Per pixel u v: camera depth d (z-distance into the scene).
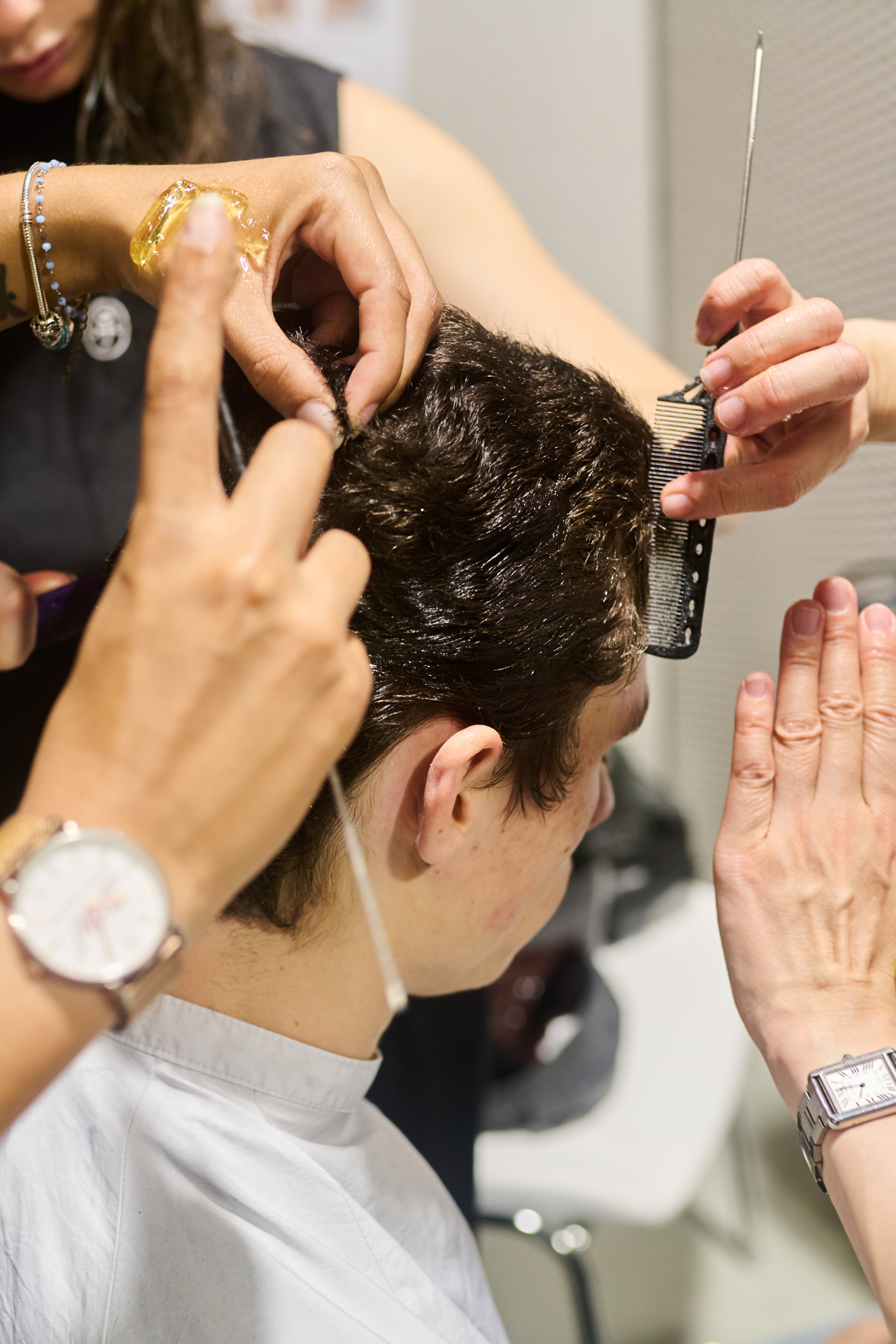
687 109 1.80
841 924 0.61
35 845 0.32
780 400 0.57
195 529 0.32
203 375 0.32
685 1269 1.73
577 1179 1.27
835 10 1.38
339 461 0.51
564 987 1.37
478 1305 0.72
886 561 1.14
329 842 0.54
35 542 0.93
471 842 0.57
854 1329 0.82
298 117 0.96
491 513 0.52
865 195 1.38
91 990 0.33
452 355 0.56
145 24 0.85
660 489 0.61
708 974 1.52
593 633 0.54
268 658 0.32
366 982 0.60
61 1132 0.56
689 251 1.85
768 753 0.64
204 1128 0.57
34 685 0.90
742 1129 1.77
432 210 0.98
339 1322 0.55
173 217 0.51
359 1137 0.67
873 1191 0.53
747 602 1.75
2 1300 0.52
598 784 0.63
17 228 0.58
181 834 0.32
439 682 0.52
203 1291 0.54
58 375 0.90
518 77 1.99
